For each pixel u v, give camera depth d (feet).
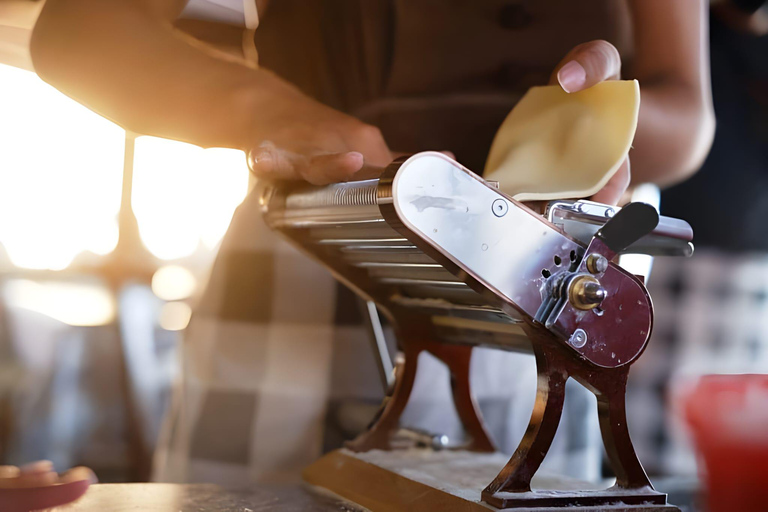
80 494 2.00
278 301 3.25
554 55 3.11
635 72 3.30
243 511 1.96
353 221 1.91
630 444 1.90
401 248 1.92
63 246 11.38
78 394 9.41
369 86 3.24
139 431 9.36
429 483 2.03
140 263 11.19
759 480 0.95
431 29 3.09
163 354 9.99
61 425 9.15
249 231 3.28
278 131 2.37
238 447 3.26
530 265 1.73
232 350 3.28
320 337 3.23
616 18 3.18
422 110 3.16
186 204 12.36
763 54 4.47
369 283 2.48
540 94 2.27
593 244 1.77
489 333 2.25
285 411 3.23
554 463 3.49
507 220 1.69
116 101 2.73
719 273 4.77
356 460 2.35
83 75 2.75
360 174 2.03
